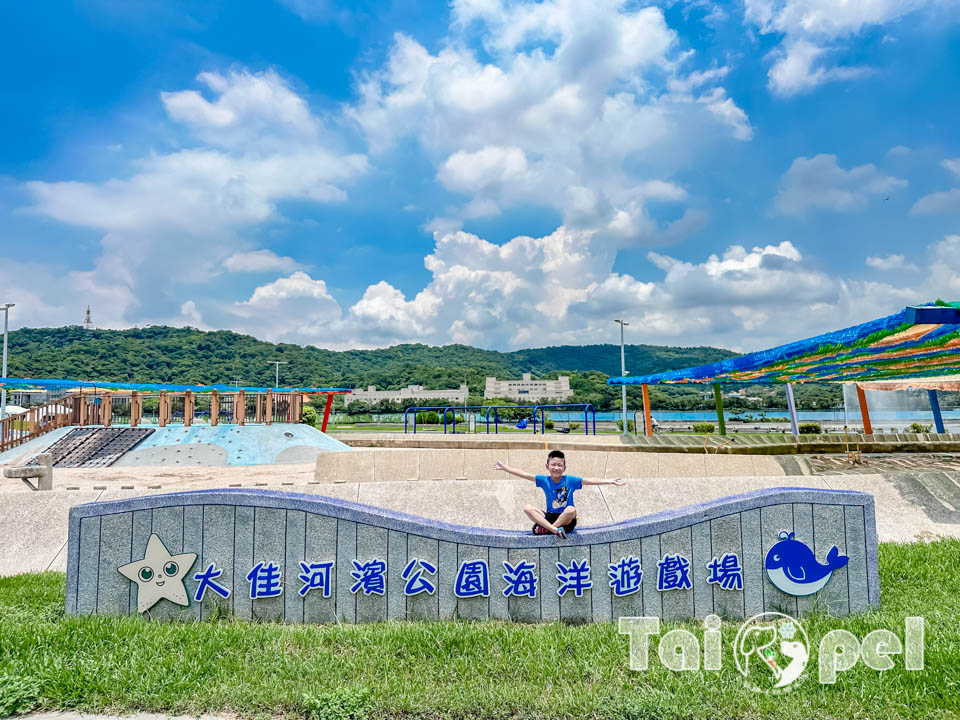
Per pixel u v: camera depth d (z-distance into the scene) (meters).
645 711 3.64
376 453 11.88
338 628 4.99
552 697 3.79
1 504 8.62
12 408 35.94
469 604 5.34
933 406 21.66
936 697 3.79
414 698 3.75
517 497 9.59
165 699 3.78
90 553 5.26
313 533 5.36
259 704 3.75
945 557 7.60
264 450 22.38
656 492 9.88
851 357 10.16
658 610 5.41
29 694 3.78
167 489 13.35
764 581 5.52
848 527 5.65
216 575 5.29
